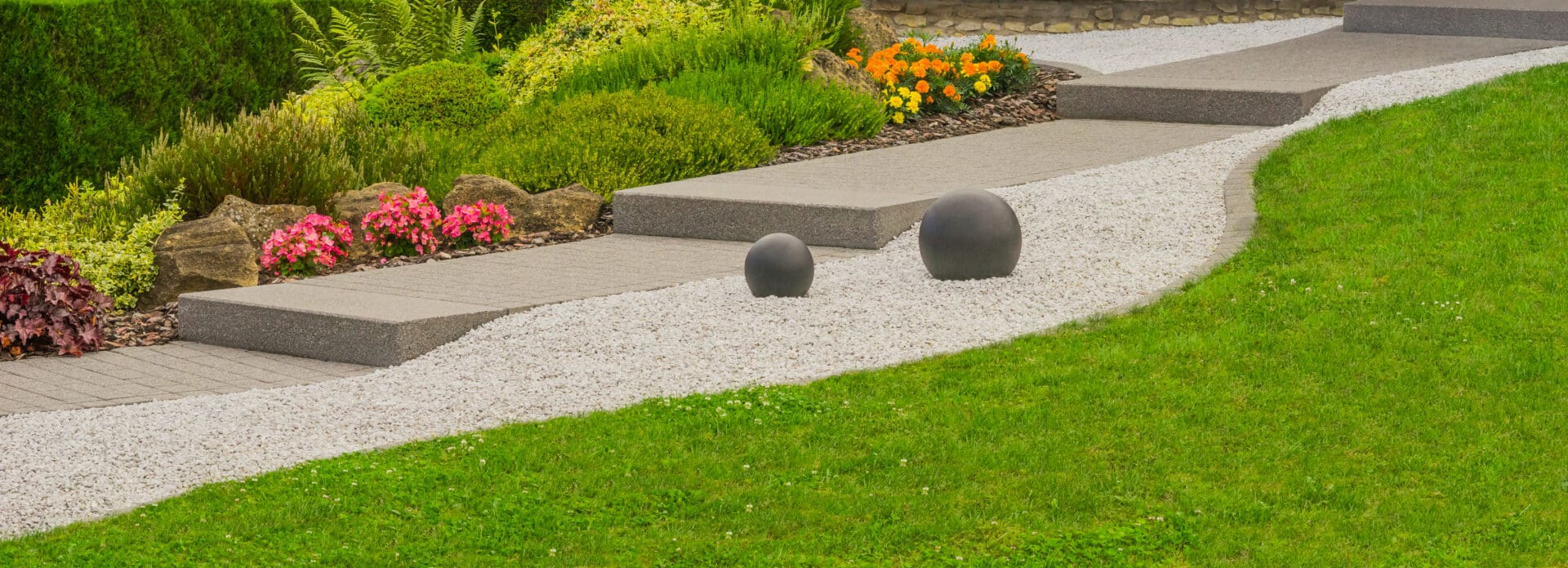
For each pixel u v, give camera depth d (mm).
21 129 12789
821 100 13695
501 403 7043
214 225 10000
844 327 7930
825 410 6664
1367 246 8414
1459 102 11039
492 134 13422
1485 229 8453
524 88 15523
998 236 8555
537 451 6266
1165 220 9539
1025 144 12914
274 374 7977
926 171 11680
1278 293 7863
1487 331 7152
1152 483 5758
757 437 6367
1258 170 10336
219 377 7938
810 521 5508
